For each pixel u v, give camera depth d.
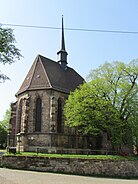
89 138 47.75
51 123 40.81
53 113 41.16
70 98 38.59
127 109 36.22
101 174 29.03
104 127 35.62
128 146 37.97
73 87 50.50
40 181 20.55
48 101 42.28
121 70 37.53
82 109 35.44
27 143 41.16
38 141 40.81
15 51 18.89
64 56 55.19
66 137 43.22
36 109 42.94
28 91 43.81
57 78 48.03
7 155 30.94
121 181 24.78
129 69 37.47
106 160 29.66
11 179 20.64
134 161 31.20
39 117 42.34
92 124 35.34
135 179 28.44
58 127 43.28
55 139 40.97
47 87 42.81
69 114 37.16
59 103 44.47
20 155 30.59
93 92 36.31
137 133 35.62
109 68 37.75
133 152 41.78
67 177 25.05
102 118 34.66
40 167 29.38
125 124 35.66
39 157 29.70
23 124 41.59
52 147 39.75
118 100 36.59
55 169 29.03
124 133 35.66
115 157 31.22
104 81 37.16
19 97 46.66
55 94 43.47
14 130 46.28
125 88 36.69
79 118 35.72
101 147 47.84
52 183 19.91
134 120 35.62
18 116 45.69
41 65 47.53
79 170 28.84
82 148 45.81
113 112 35.16
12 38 18.67
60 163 29.14
